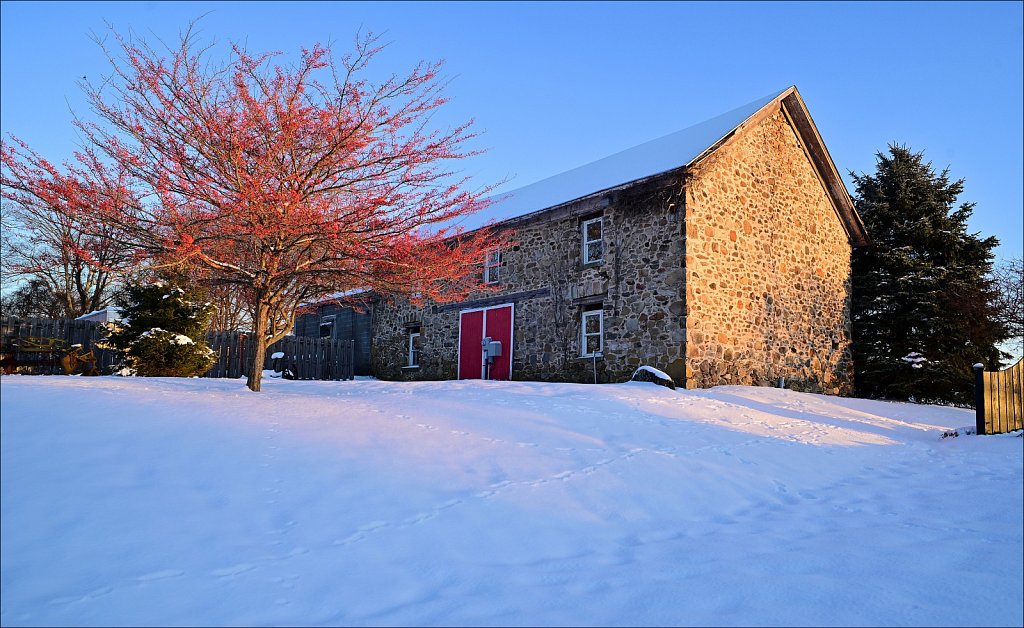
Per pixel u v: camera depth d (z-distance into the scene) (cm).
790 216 1495
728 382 1257
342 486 457
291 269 845
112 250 745
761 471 630
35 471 410
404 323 1856
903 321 1756
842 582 339
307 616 292
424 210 830
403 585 330
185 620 282
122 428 503
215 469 454
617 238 1334
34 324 1219
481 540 399
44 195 659
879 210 1875
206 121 737
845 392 1589
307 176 795
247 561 345
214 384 925
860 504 534
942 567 363
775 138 1483
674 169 1204
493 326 1584
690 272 1208
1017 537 425
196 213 773
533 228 1520
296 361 1653
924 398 1702
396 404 770
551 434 684
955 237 1809
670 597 318
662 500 513
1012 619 290
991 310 1753
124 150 706
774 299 1405
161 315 1132
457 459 554
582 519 453
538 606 307
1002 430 911
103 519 368
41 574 313
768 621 288
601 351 1348
